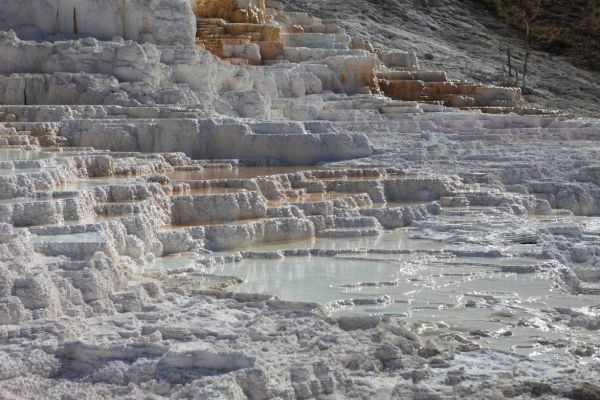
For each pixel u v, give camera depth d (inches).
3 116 957.2
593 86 2078.0
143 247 571.2
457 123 1226.6
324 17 2092.8
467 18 2284.7
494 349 428.8
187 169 855.1
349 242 660.7
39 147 863.1
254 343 408.2
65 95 1080.2
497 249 629.0
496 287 536.4
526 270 578.6
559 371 401.7
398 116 1268.5
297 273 558.6
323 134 949.2
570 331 462.9
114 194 643.5
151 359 394.3
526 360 415.2
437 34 2180.1
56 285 447.8
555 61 2191.2
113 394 379.9
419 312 477.7
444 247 640.4
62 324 422.6
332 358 401.7
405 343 422.3
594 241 686.5
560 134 1192.8
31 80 1082.1
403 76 1630.2
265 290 508.4
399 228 727.1
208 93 1157.7
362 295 500.7
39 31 1236.5
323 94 1406.3
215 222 663.1
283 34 1652.3
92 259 474.6
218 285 515.5
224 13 1638.8
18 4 1236.5
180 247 609.6
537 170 932.0
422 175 863.7
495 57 2126.0
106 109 991.0
